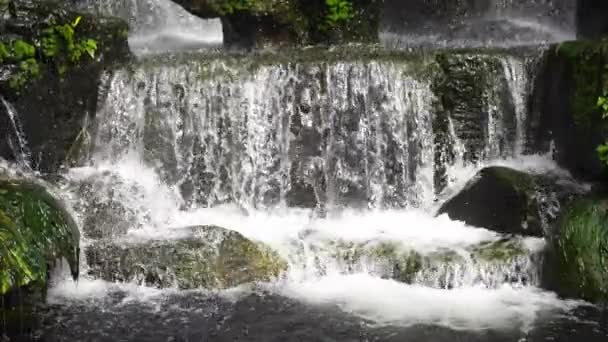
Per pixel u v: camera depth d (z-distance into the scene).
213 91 9.56
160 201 9.32
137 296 7.67
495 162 10.05
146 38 13.59
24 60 9.05
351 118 9.71
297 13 11.59
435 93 9.88
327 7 11.63
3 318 7.07
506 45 12.16
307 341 6.96
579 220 8.06
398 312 7.49
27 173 8.98
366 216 9.59
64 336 6.96
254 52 11.02
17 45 9.03
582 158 9.32
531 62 10.10
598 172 9.09
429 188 9.83
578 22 11.77
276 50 11.13
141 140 9.60
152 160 9.60
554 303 7.72
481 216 9.03
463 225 9.16
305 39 11.64
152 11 13.88
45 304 7.43
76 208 8.51
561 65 9.60
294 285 8.00
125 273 7.88
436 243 8.57
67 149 9.47
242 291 7.83
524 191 8.74
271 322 7.27
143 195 9.06
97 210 8.55
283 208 9.61
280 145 9.65
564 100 9.56
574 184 9.20
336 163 9.69
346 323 7.26
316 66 9.66
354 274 8.20
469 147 9.99
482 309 7.59
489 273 8.07
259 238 8.62
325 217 9.52
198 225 8.82
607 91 8.91
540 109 10.06
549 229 8.46
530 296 7.89
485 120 10.02
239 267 7.98
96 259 7.96
